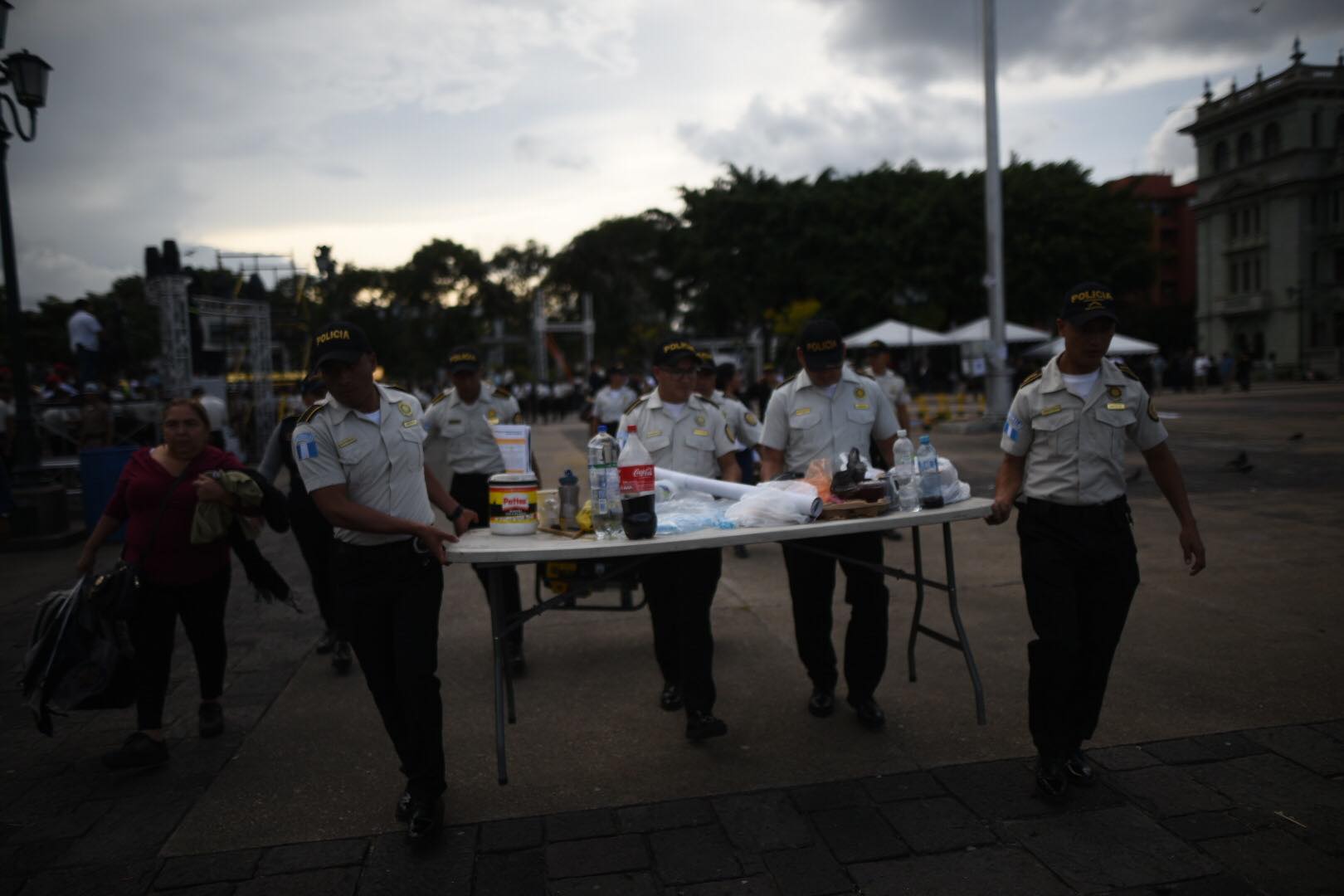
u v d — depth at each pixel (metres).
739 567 7.09
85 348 14.46
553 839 2.97
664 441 4.30
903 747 3.61
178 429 3.73
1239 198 50.44
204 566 3.81
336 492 3.00
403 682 2.99
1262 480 10.09
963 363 40.66
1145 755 3.41
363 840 3.03
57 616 3.57
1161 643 4.70
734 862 2.79
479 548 3.13
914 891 2.60
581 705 4.24
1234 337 52.03
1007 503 3.36
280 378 21.97
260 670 4.94
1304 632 4.76
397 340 62.34
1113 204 42.53
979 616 5.39
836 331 4.06
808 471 3.93
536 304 51.38
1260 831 2.84
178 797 3.40
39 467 9.46
